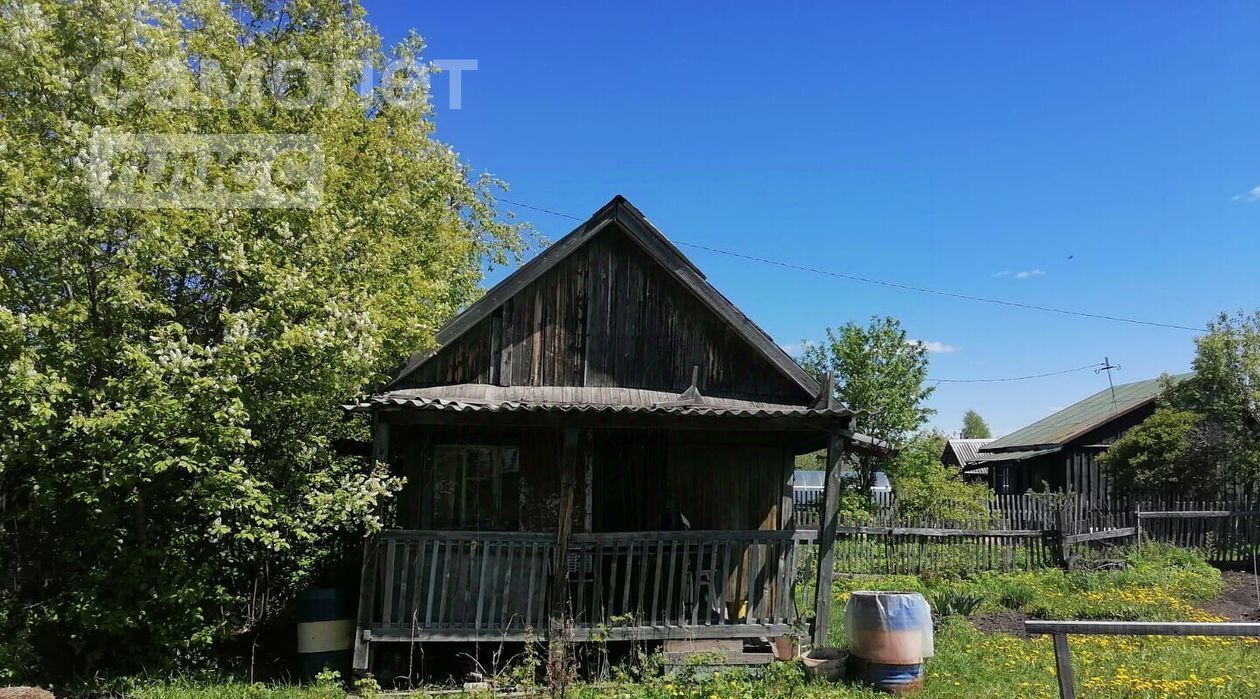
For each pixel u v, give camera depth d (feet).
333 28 47.60
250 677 29.09
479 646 31.58
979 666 30.12
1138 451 72.74
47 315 25.39
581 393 33.47
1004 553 56.59
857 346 75.15
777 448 37.60
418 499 34.12
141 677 27.55
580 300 34.42
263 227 28.99
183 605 28.35
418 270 36.91
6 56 25.73
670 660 29.84
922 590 47.98
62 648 28.55
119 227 26.35
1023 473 106.32
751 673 29.25
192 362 25.03
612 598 30.42
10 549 28.17
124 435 25.55
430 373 32.86
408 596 30.07
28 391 24.17
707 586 33.14
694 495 36.47
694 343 34.94
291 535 33.35
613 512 35.58
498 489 34.91
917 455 73.51
